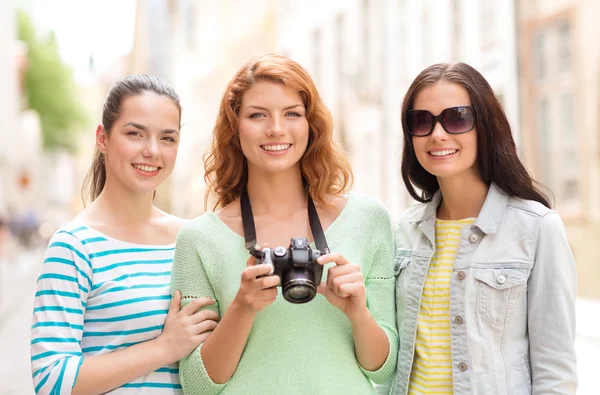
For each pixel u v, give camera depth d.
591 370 3.71
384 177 9.92
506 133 1.86
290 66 1.84
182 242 1.90
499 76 7.09
